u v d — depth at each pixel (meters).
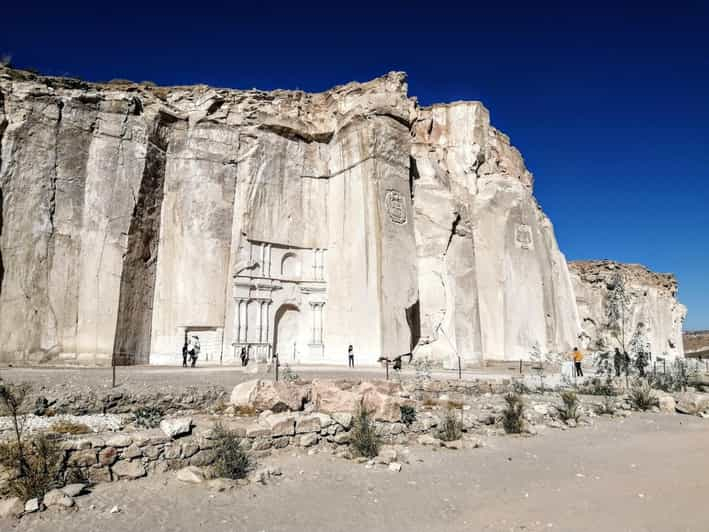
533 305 37.06
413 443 11.24
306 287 31.98
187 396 12.88
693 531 6.76
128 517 6.62
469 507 7.52
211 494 7.53
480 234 37.44
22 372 17.42
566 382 21.16
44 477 7.20
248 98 32.69
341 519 6.89
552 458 10.62
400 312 29.33
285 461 9.30
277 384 11.91
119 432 9.17
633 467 10.16
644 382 22.92
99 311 25.66
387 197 30.31
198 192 30.02
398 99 32.44
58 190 25.92
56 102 26.52
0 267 24.12
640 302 54.25
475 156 39.34
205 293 29.11
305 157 33.31
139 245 27.75
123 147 27.66
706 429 14.73
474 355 32.97
